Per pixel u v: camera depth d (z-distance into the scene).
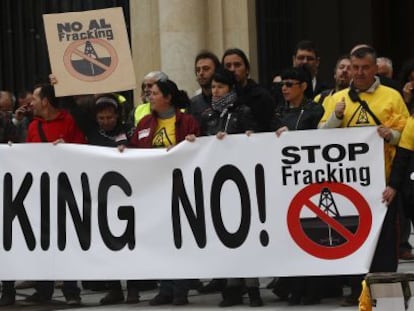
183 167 10.19
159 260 10.24
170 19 14.70
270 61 17.09
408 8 21.23
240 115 10.24
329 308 9.97
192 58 14.76
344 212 9.83
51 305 10.91
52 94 10.78
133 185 10.30
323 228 9.87
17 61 17.09
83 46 10.51
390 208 9.81
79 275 10.42
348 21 20.45
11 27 17.11
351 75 10.11
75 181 10.43
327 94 11.27
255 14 15.43
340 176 9.83
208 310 10.16
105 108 10.74
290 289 10.44
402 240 12.63
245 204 10.04
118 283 10.88
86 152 10.41
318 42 20.39
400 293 7.78
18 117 12.70
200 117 10.65
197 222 10.16
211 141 10.11
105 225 10.37
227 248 10.09
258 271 10.02
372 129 9.75
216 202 10.11
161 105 10.37
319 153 9.87
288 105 10.45
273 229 9.98
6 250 10.56
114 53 10.49
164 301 10.57
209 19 14.86
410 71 12.30
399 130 9.77
